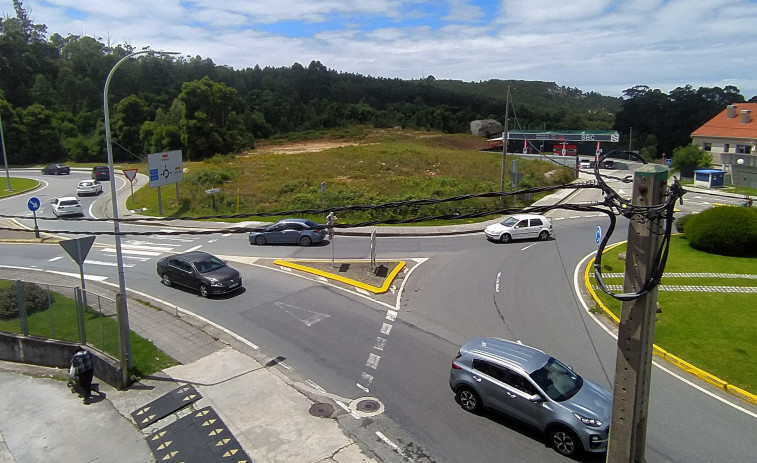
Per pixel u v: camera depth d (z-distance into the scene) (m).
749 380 12.79
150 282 21.20
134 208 38.16
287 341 15.32
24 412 11.76
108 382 12.92
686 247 26.42
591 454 9.82
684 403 11.92
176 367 13.64
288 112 103.44
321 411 11.51
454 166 50.38
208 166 50.56
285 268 23.03
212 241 28.59
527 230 28.55
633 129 94.38
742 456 9.95
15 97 84.56
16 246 28.02
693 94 94.62
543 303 18.66
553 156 64.56
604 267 23.05
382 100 134.00
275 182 42.41
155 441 10.55
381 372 13.41
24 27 111.25
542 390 10.29
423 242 28.36
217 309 17.95
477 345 11.98
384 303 18.66
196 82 69.00
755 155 54.56
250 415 11.38
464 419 11.24
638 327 5.79
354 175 45.22
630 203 5.79
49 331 14.53
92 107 93.12
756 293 19.16
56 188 48.78
